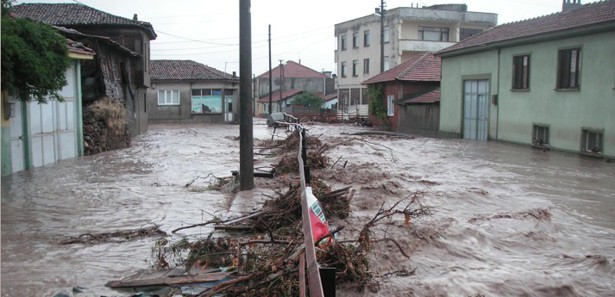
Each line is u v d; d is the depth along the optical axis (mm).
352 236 6621
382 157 17000
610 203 9461
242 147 10477
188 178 12758
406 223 7117
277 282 4598
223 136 30406
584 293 4961
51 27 12906
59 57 12828
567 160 16672
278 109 71250
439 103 30234
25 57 11328
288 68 80312
